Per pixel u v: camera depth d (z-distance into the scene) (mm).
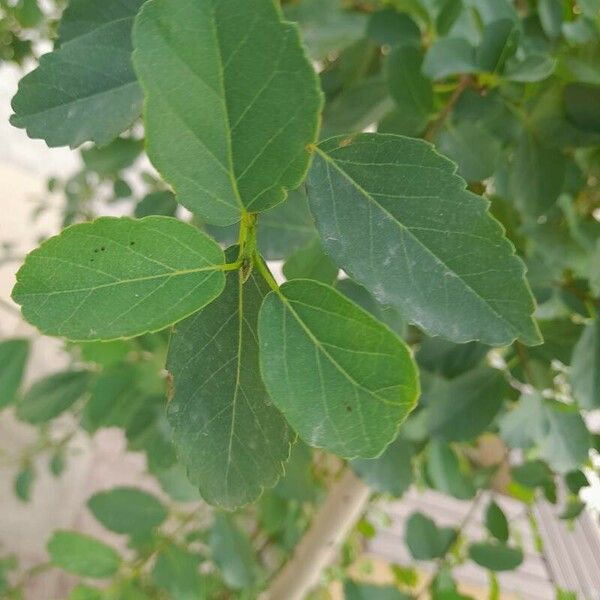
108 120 146
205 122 97
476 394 271
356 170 115
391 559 575
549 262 269
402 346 101
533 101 232
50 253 101
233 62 94
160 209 246
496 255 112
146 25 92
